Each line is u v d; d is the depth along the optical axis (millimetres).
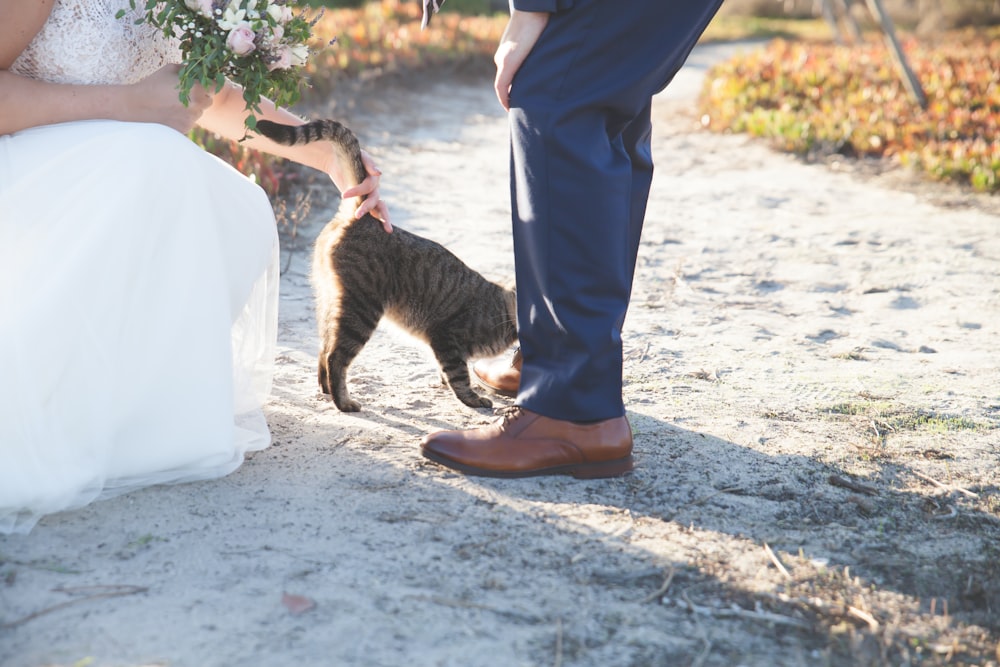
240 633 2002
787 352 4316
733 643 2104
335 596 2160
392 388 3781
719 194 8078
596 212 2662
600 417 2854
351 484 2766
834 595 2338
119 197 2502
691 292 5316
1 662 1871
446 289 3830
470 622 2100
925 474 3072
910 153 9141
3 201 2504
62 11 2670
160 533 2412
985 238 6711
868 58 13969
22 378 2391
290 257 5371
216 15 2756
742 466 3045
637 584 2318
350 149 3348
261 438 2977
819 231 6859
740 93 12031
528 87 2670
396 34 14383
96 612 2053
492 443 2863
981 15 28812
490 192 7695
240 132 3311
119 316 2516
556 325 2762
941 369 4145
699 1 2678
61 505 2445
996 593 2416
